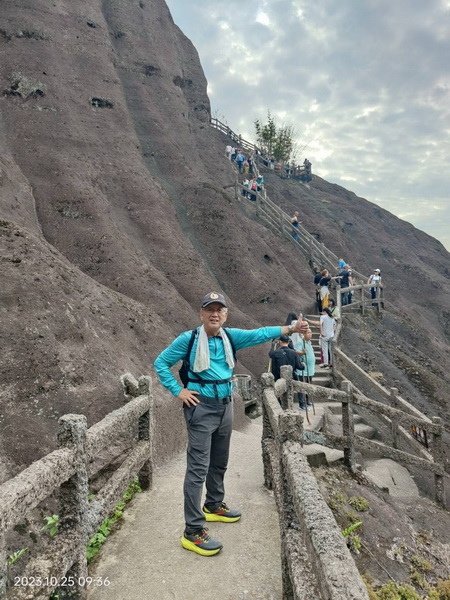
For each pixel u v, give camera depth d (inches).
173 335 434.0
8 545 155.3
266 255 864.3
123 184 738.2
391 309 923.4
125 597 128.5
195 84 1428.4
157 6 1307.8
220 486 169.3
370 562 200.8
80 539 121.3
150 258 667.4
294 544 110.2
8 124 692.7
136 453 183.5
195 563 143.8
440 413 609.9
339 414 462.3
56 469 110.0
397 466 375.6
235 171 1273.4
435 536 249.8
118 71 1069.8
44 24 847.7
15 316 251.1
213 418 149.9
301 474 106.9
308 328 153.4
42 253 325.7
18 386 222.4
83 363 257.9
